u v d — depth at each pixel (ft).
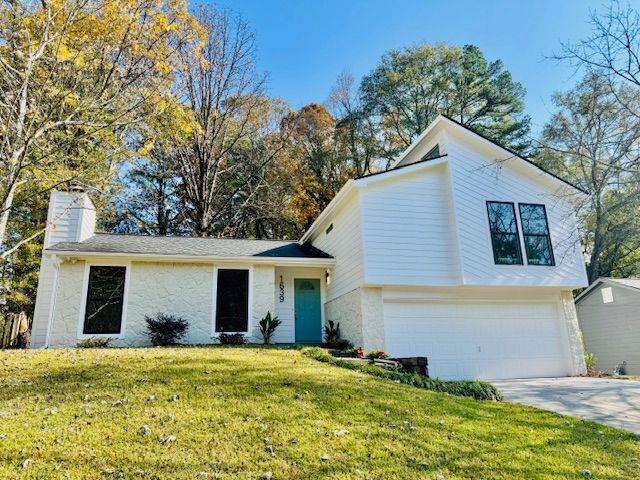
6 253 20.22
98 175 33.88
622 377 39.93
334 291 45.55
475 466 13.10
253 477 11.50
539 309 42.63
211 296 41.93
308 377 22.33
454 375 38.37
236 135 84.58
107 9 23.30
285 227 94.89
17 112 21.33
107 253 39.04
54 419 14.83
